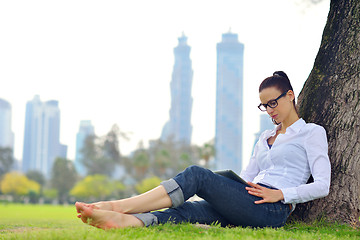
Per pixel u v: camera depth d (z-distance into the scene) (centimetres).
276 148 310
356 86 367
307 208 361
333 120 368
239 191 280
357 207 348
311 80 397
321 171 293
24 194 8800
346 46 383
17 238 248
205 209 299
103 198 8244
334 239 269
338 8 401
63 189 9050
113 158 9344
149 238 227
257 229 282
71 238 226
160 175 7738
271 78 316
